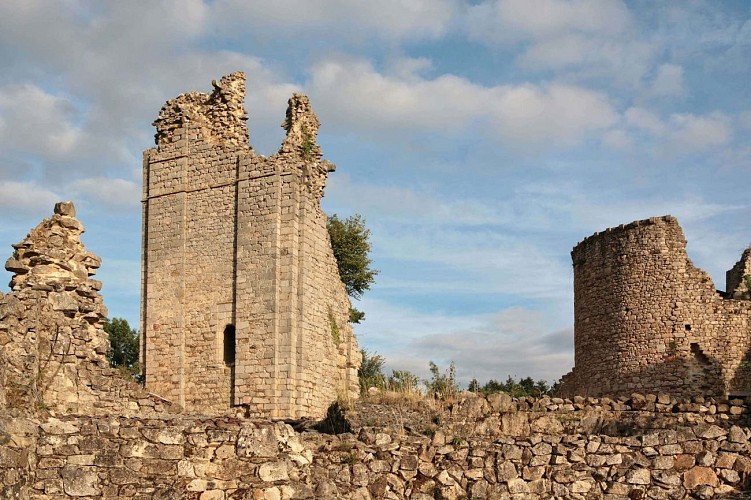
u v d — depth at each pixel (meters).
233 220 43.47
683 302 48.78
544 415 24.08
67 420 16.30
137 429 16.23
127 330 66.94
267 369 41.38
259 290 42.19
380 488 17.25
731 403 24.53
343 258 57.50
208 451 16.39
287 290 41.88
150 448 16.19
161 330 43.84
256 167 43.28
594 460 17.42
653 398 24.91
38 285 20.28
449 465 17.47
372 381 46.19
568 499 17.25
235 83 45.44
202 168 44.53
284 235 42.44
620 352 49.88
